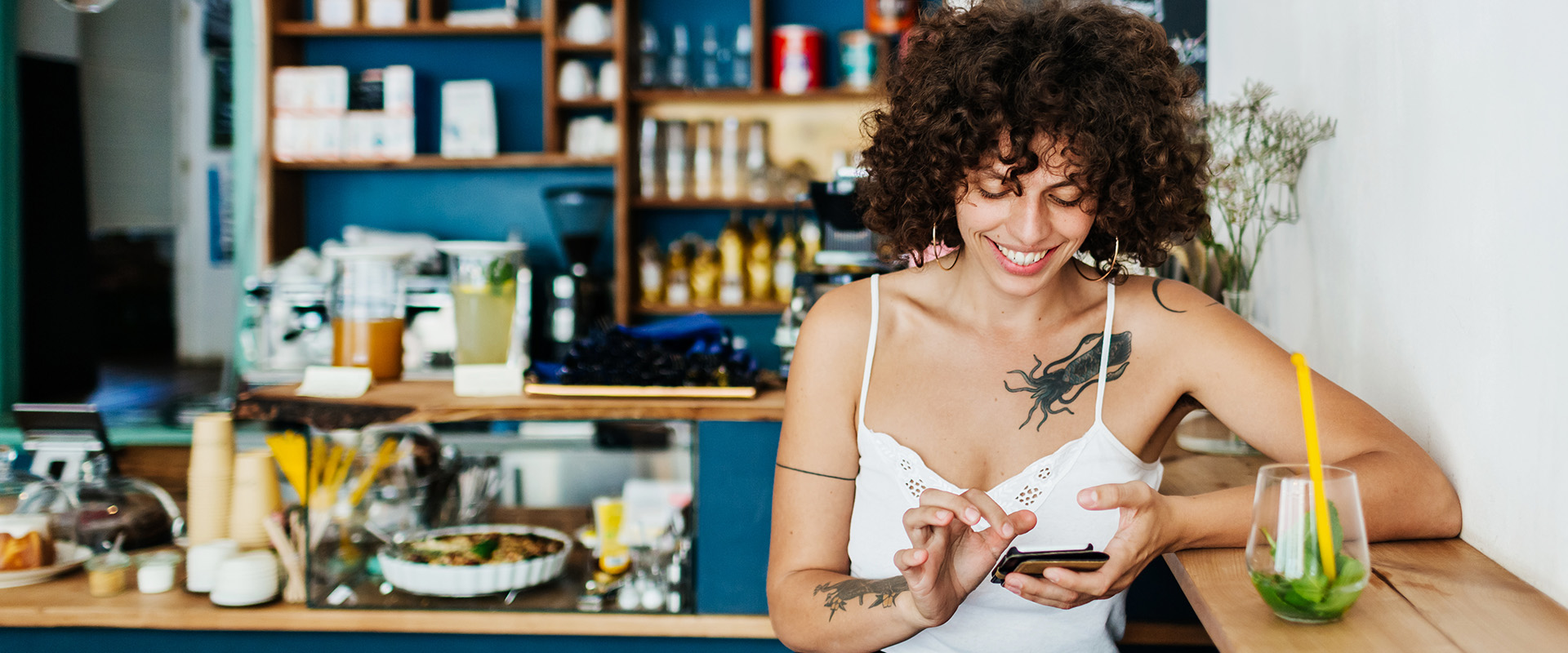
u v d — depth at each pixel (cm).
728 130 382
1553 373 97
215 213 384
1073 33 107
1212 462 158
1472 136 112
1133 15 114
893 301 127
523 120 402
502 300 196
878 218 130
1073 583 96
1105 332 123
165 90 382
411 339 347
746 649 174
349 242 369
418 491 186
